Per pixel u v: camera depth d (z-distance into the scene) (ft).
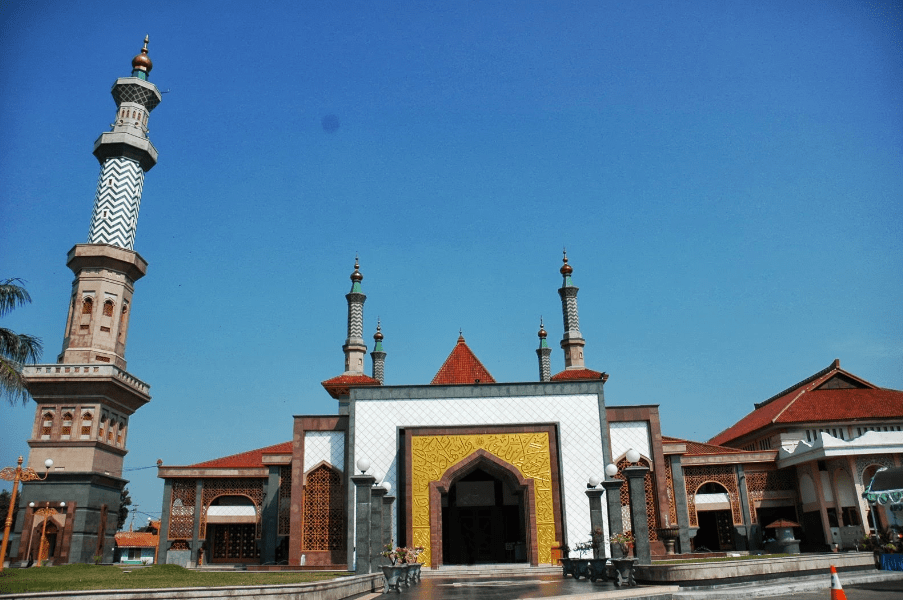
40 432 108.37
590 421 93.50
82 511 103.86
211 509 111.75
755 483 113.80
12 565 100.17
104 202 122.01
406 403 94.27
